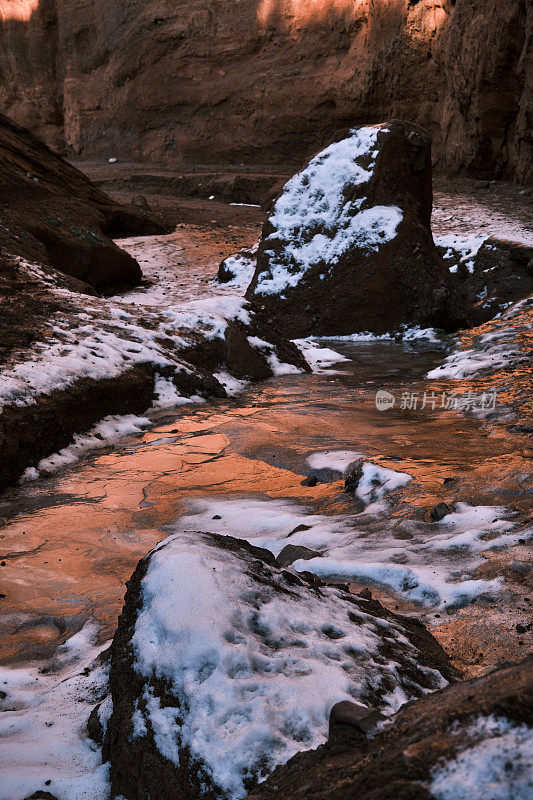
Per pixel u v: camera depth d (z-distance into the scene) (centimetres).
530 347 1031
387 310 1277
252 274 1554
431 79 2692
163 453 668
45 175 1800
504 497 497
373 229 1292
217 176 2934
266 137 3206
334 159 1358
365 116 2891
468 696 130
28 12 4184
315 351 1154
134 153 3688
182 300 1429
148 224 2077
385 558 416
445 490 520
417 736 126
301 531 470
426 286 1263
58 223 1506
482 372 940
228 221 2330
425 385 914
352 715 161
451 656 310
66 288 1072
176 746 214
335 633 272
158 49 3516
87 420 720
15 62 4253
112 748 237
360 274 1285
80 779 238
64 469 634
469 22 2375
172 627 244
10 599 404
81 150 3944
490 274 1400
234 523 499
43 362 739
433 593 373
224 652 232
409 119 2773
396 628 305
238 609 254
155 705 226
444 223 1820
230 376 960
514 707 117
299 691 223
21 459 615
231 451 668
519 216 1880
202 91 3388
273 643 252
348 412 791
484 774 109
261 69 3216
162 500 552
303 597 292
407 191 1323
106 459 658
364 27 2908
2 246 1265
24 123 4216
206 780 201
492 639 320
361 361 1102
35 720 277
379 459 604
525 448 614
